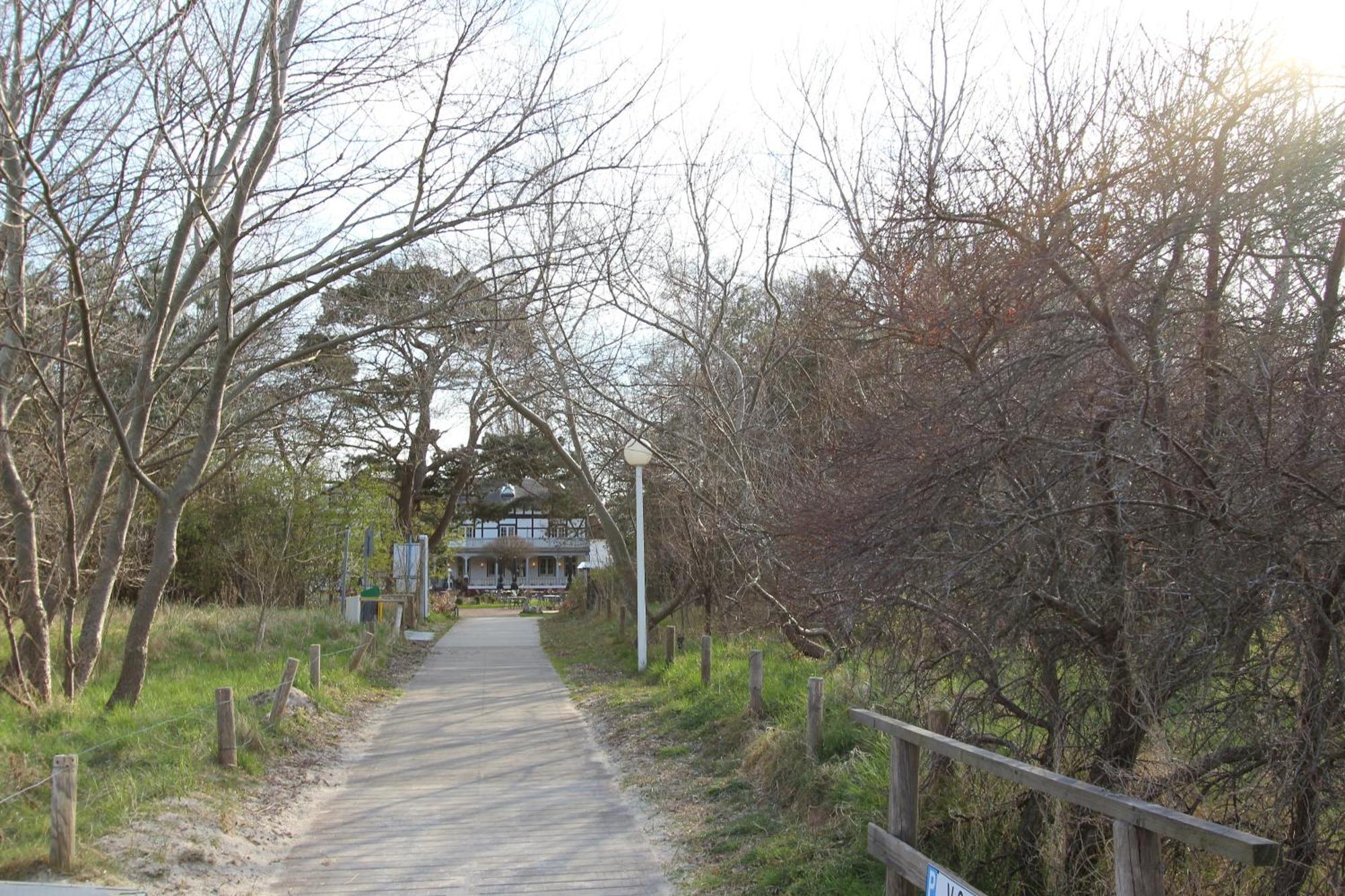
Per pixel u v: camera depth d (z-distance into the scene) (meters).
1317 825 4.13
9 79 9.87
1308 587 3.99
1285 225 4.19
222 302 11.30
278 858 7.10
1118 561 4.70
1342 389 3.91
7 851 6.33
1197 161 4.39
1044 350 4.58
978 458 4.63
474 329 16.00
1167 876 4.75
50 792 7.65
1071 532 4.62
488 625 33.69
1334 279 4.08
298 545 24.94
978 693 5.98
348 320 14.10
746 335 18.09
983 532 4.74
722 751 9.80
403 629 26.48
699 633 19.69
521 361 18.39
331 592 29.17
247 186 10.79
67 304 9.84
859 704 8.67
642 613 17.16
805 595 7.05
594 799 8.82
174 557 11.62
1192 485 4.32
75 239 9.99
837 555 5.34
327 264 10.99
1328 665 4.06
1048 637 5.28
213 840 7.12
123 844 6.73
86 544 12.32
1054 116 5.73
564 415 21.17
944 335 5.07
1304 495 4.01
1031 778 4.06
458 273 14.11
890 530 4.92
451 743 11.48
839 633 6.66
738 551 14.34
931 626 5.68
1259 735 4.32
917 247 5.48
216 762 9.06
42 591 13.34
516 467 38.62
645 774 9.66
